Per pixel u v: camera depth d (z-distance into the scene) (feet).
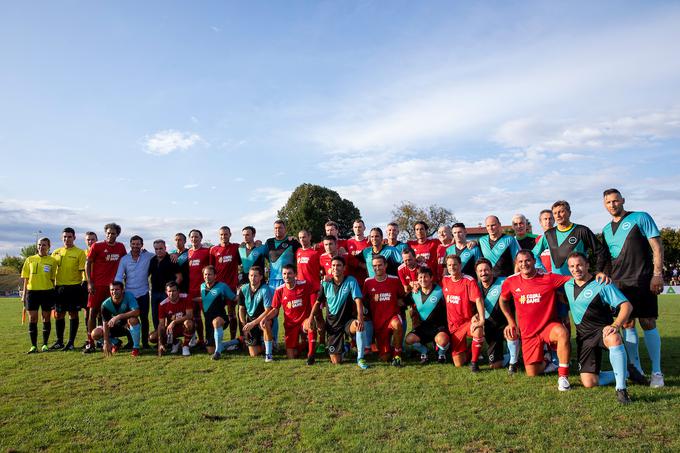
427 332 25.43
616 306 18.63
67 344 31.53
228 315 31.94
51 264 31.83
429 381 20.93
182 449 13.62
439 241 31.40
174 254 34.35
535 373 21.50
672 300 67.56
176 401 18.45
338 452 13.21
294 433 14.78
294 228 183.32
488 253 27.20
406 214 189.78
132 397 19.11
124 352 30.04
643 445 13.14
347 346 28.86
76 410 17.42
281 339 33.91
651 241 20.22
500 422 15.35
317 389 19.79
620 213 21.42
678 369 22.11
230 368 24.47
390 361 25.75
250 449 13.58
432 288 25.71
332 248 30.07
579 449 13.01
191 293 33.96
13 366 25.57
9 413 17.26
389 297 25.79
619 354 17.46
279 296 27.45
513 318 22.29
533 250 25.64
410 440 13.89
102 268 32.27
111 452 13.56
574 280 20.24
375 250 29.99
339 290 25.79
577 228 23.06
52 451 13.76
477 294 23.47
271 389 19.99
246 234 33.19
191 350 30.42
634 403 16.80
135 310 29.37
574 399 17.57
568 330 20.85
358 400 18.02
